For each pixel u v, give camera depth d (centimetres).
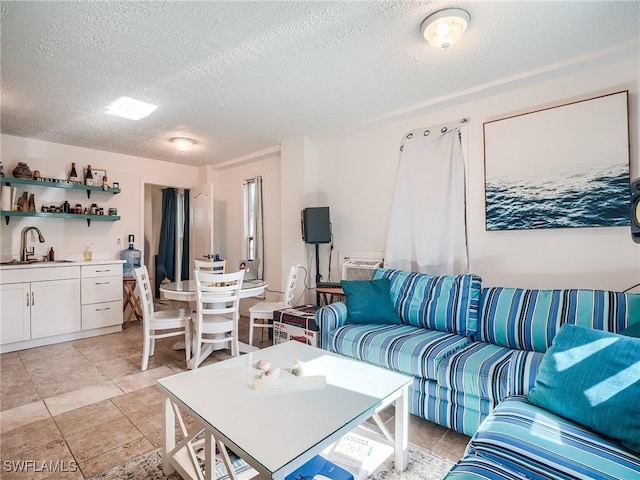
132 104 297
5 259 374
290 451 108
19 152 385
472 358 190
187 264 592
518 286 268
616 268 230
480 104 288
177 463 155
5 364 300
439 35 185
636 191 165
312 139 399
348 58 225
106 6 172
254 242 492
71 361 308
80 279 379
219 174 552
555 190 249
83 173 432
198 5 171
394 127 343
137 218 481
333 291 334
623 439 114
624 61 226
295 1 170
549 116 252
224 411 132
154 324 289
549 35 201
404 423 161
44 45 205
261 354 197
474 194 290
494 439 118
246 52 217
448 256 300
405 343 215
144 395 241
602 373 130
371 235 362
